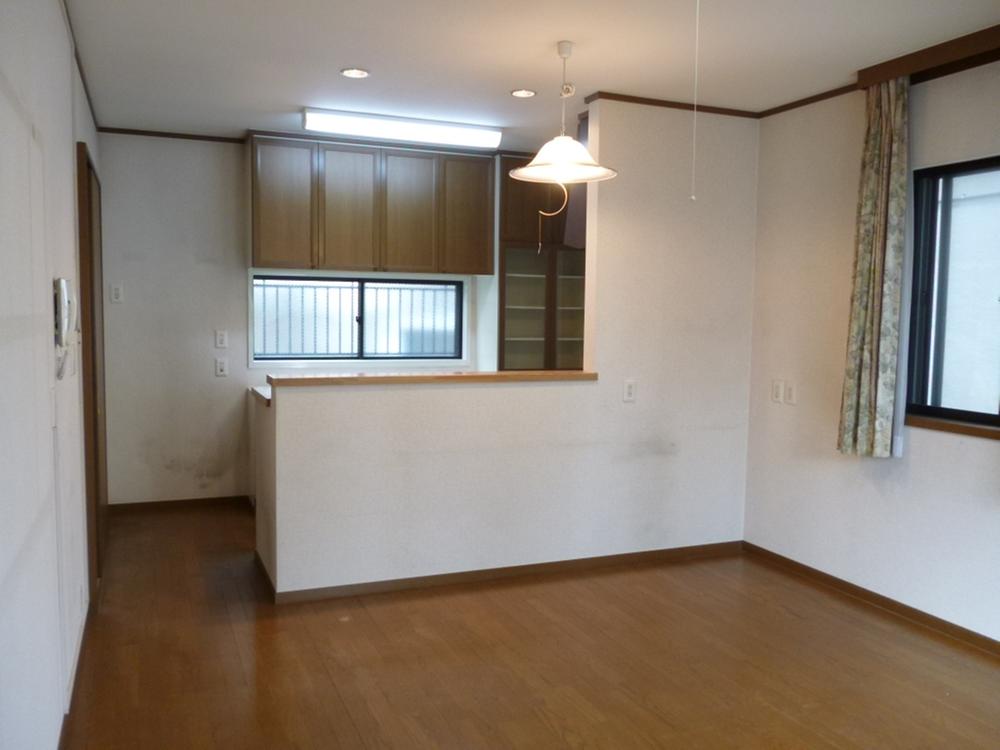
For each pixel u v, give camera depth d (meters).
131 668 2.90
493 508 3.92
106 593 3.68
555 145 2.97
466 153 5.29
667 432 4.27
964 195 3.35
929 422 3.38
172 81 3.86
